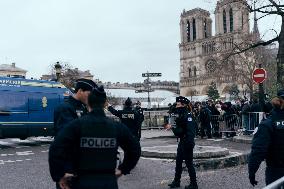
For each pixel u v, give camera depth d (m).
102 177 3.58
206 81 120.12
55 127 5.12
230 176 10.05
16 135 18.02
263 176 10.04
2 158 14.02
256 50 44.38
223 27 112.94
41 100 18.84
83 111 5.41
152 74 28.62
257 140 4.87
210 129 21.38
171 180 9.75
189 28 129.25
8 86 17.81
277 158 4.90
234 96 52.12
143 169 11.43
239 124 21.98
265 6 22.41
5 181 9.86
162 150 14.41
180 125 8.58
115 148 3.70
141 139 21.52
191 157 8.55
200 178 9.87
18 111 18.00
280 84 20.84
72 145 3.59
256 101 20.19
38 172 11.14
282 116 4.91
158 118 33.00
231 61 45.75
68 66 78.69
